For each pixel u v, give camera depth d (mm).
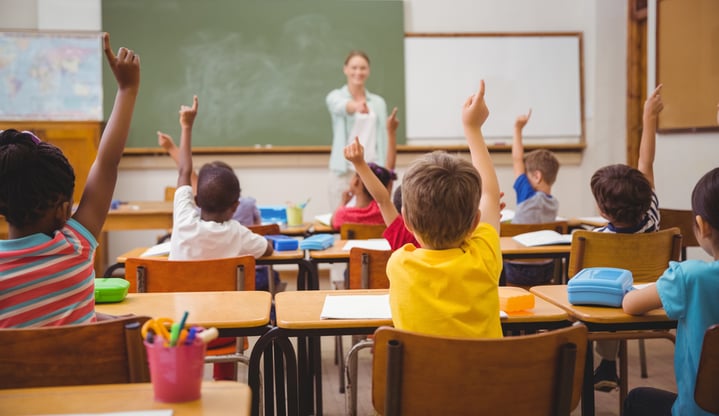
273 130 5656
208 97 5570
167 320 944
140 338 1062
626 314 1525
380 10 5691
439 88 5793
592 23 5867
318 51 5656
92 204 1301
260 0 5586
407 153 5781
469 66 5824
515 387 1098
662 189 4707
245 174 5691
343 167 5082
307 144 5691
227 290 2090
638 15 5586
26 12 5410
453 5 5824
